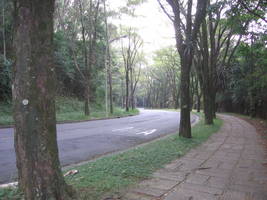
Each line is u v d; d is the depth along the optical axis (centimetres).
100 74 3228
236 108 3234
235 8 751
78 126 1474
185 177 471
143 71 5525
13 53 299
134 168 512
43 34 297
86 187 391
